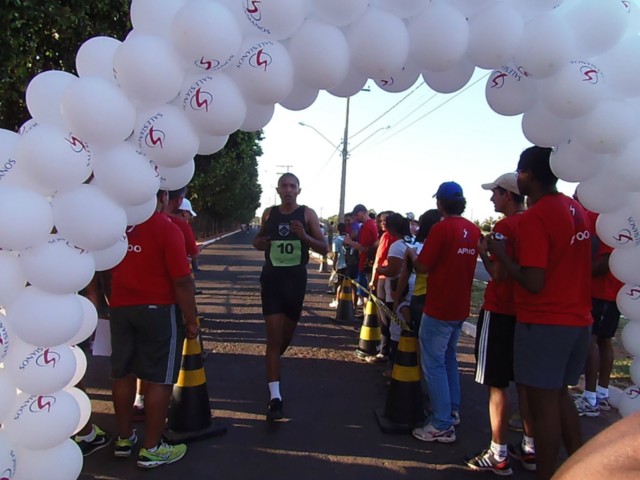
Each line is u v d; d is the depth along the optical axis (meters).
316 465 3.55
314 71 2.40
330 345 7.03
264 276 4.42
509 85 2.65
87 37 6.14
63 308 2.18
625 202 2.78
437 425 3.97
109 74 2.35
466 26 2.44
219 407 4.55
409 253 4.77
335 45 2.38
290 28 2.37
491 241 3.09
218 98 2.31
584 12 2.47
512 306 3.38
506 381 3.46
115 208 2.26
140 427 4.09
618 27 2.45
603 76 2.48
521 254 2.85
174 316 3.40
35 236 2.08
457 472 3.51
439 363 3.97
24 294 2.19
